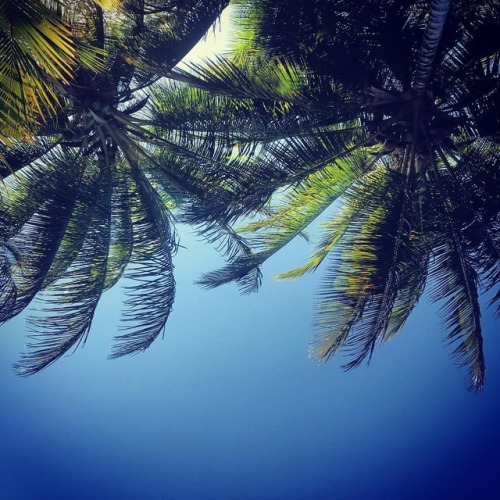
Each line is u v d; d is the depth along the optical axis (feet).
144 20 40.06
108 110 42.80
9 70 24.58
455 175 38.96
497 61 36.50
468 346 36.91
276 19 37.22
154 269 41.88
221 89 36.42
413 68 38.34
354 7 36.14
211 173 41.19
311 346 36.09
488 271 36.50
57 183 40.42
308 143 38.24
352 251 34.86
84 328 40.65
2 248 39.17
